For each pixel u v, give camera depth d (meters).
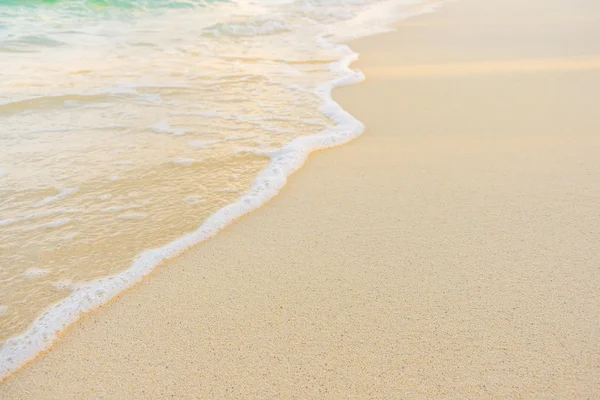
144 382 1.70
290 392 1.65
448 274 2.21
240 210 2.82
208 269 2.32
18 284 2.19
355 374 1.71
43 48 6.91
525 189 2.91
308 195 2.99
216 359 1.79
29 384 1.71
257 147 3.66
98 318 2.01
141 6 10.82
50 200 2.90
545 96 4.61
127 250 2.45
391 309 2.01
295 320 1.98
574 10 9.75
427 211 2.74
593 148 3.42
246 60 6.61
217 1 12.23
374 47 7.43
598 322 1.88
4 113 4.29
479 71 5.67
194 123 4.14
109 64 6.18
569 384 1.63
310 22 10.09
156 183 3.12
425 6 12.22
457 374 1.69
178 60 6.51
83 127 4.03
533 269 2.21
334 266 2.31
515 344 1.80
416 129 3.96
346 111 4.43
